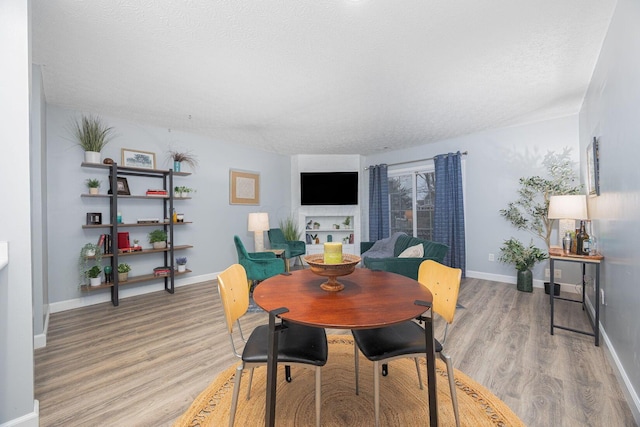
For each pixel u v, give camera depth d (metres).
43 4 1.58
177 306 3.22
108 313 3.00
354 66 2.30
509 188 4.02
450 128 4.03
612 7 1.67
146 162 3.79
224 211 4.68
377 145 5.01
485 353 2.07
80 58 2.16
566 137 3.55
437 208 4.56
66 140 3.18
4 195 1.32
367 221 5.89
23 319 1.35
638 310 1.47
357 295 1.31
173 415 1.48
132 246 3.57
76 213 3.24
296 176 5.74
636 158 1.50
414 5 1.63
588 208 2.79
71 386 1.73
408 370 1.88
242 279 1.60
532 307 3.06
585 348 2.13
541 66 2.32
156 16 1.70
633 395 1.47
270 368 1.12
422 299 1.25
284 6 1.63
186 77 2.48
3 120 1.33
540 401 1.55
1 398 1.30
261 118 3.56
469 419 1.42
